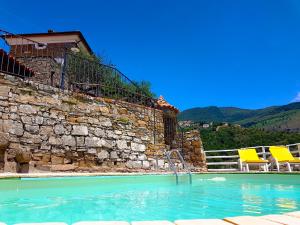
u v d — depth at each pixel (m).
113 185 6.45
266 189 6.78
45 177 5.43
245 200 4.93
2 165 6.96
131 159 10.19
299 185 7.80
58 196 5.10
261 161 11.99
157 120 11.92
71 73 11.07
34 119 8.00
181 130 13.81
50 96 8.49
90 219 3.28
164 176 7.64
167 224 1.62
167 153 8.16
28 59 14.78
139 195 5.47
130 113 10.71
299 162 11.52
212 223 1.61
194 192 6.08
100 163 9.20
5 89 7.70
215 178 9.45
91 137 9.13
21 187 4.98
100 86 11.43
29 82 8.19
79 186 5.84
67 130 8.62
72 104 8.94
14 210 3.78
